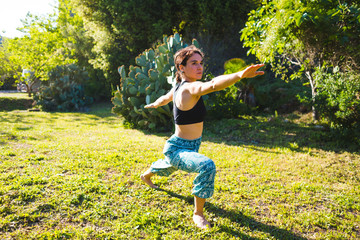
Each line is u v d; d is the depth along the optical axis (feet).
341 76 20.74
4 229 8.14
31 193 10.41
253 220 9.19
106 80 58.29
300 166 15.48
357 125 19.56
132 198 10.44
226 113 32.22
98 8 51.26
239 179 13.00
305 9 17.61
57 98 48.57
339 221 9.25
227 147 20.10
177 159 8.36
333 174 14.25
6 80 96.73
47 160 15.29
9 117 36.24
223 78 6.49
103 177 12.67
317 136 21.63
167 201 10.30
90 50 65.77
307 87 36.50
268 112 35.73
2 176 12.01
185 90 7.72
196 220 8.68
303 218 9.36
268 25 20.89
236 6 45.24
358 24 18.38
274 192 11.45
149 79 28.22
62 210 9.41
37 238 7.79
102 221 8.85
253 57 43.50
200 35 45.55
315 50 21.95
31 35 55.98
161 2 47.98
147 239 7.88
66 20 60.95
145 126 29.04
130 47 50.52
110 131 26.96
